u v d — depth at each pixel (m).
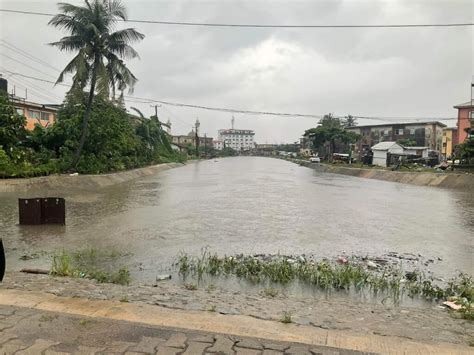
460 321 5.11
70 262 8.56
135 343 3.66
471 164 35.00
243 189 27.19
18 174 23.23
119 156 37.59
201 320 4.42
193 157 96.56
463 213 17.42
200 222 14.11
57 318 4.20
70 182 25.11
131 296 5.55
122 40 26.19
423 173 34.59
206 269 8.18
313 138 73.75
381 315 5.34
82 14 25.06
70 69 25.94
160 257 9.26
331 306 5.76
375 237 12.23
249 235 12.09
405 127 68.94
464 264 9.34
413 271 8.59
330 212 17.19
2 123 25.33
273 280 7.52
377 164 55.50
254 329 4.18
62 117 32.91
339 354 3.61
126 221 13.93
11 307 4.53
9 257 8.97
